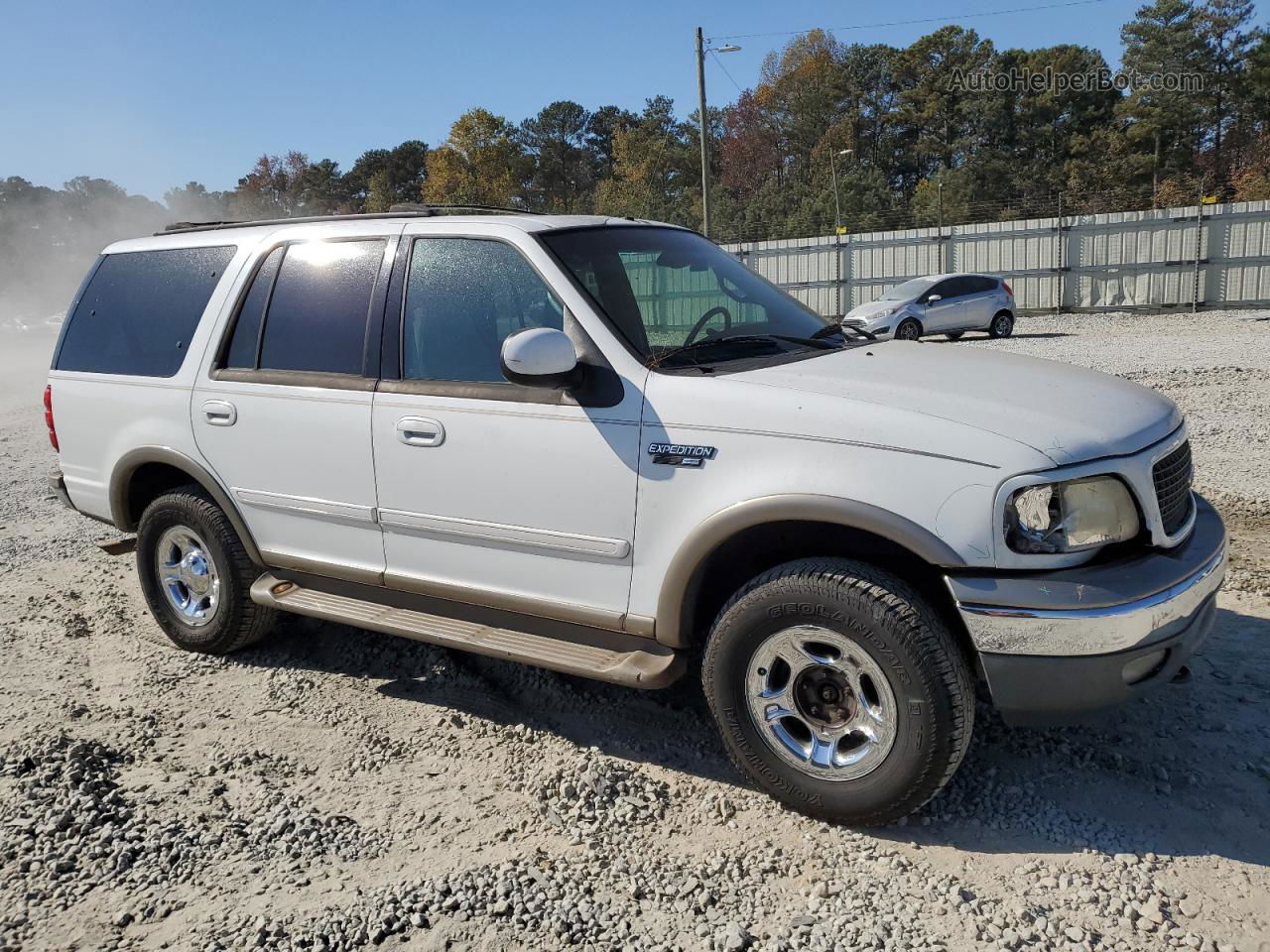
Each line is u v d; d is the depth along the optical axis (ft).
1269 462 23.93
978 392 10.32
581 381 11.10
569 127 386.32
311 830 10.48
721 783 11.20
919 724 9.36
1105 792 10.50
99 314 16.31
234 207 371.35
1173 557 9.75
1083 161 239.50
